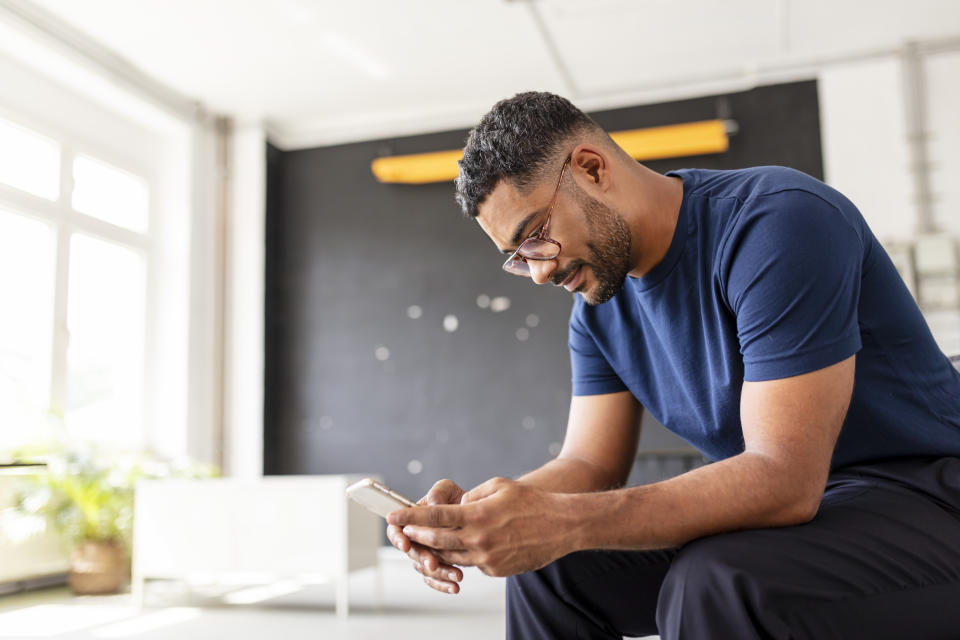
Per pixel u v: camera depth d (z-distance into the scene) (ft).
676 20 15.51
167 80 17.47
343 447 18.62
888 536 2.65
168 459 17.63
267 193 19.48
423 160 18.44
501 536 2.57
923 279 15.61
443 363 18.31
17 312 14.87
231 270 18.98
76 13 14.83
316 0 14.66
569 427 4.10
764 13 15.35
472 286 18.40
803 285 2.77
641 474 11.23
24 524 12.91
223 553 11.56
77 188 16.34
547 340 17.81
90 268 16.60
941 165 16.01
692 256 3.27
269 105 18.79
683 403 3.58
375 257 19.03
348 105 18.86
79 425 16.12
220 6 14.80
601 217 3.19
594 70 17.30
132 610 11.74
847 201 3.10
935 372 3.19
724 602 2.43
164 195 18.39
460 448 17.97
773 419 2.74
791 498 2.64
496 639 9.05
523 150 3.15
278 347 19.31
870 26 15.88
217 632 9.94
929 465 3.03
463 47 16.37
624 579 3.35
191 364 17.97
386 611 11.18
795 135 16.94
